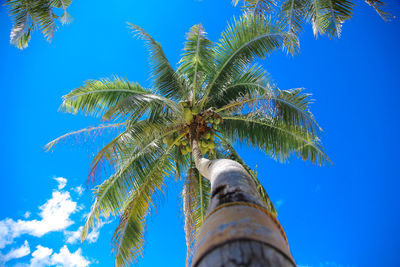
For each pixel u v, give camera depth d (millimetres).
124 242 8453
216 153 10266
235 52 9062
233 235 1655
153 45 9234
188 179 9734
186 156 10656
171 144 9523
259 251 1556
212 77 9492
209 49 9297
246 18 8867
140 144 8016
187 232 9102
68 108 9188
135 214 8766
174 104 8633
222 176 2748
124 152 8578
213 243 1664
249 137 9828
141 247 8648
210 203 2424
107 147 7160
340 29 8711
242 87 9508
